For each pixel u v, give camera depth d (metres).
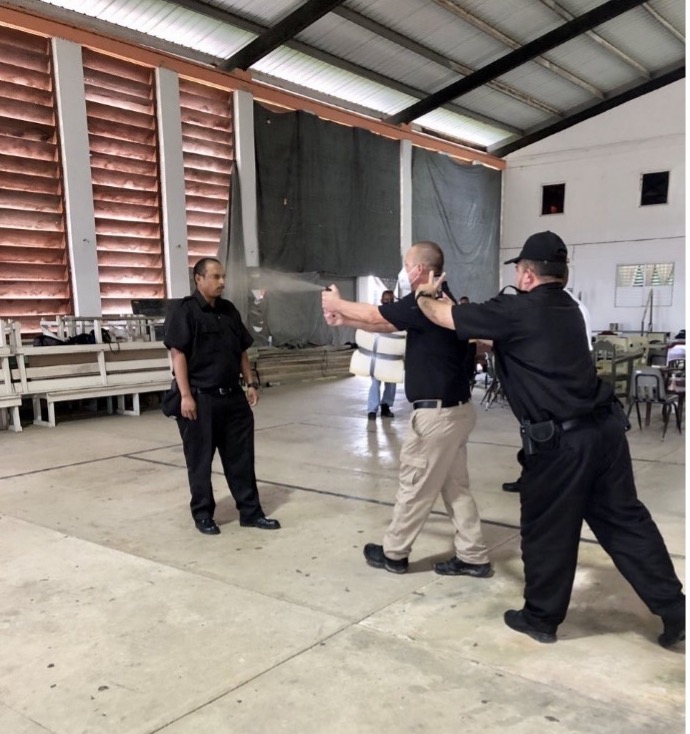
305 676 2.18
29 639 2.46
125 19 9.47
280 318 11.89
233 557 3.29
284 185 11.87
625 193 15.71
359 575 3.04
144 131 9.89
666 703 2.01
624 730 1.88
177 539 3.57
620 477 2.31
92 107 9.29
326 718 1.95
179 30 9.96
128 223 9.81
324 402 8.98
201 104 10.66
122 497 4.42
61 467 5.30
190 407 3.52
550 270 2.38
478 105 15.00
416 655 2.31
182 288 10.38
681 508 4.00
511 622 2.50
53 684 2.16
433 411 2.82
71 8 8.99
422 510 2.97
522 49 12.54
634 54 13.89
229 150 11.09
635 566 2.31
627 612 2.64
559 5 11.60
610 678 2.15
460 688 2.10
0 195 8.41
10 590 2.91
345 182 13.02
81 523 3.86
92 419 7.83
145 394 8.95
